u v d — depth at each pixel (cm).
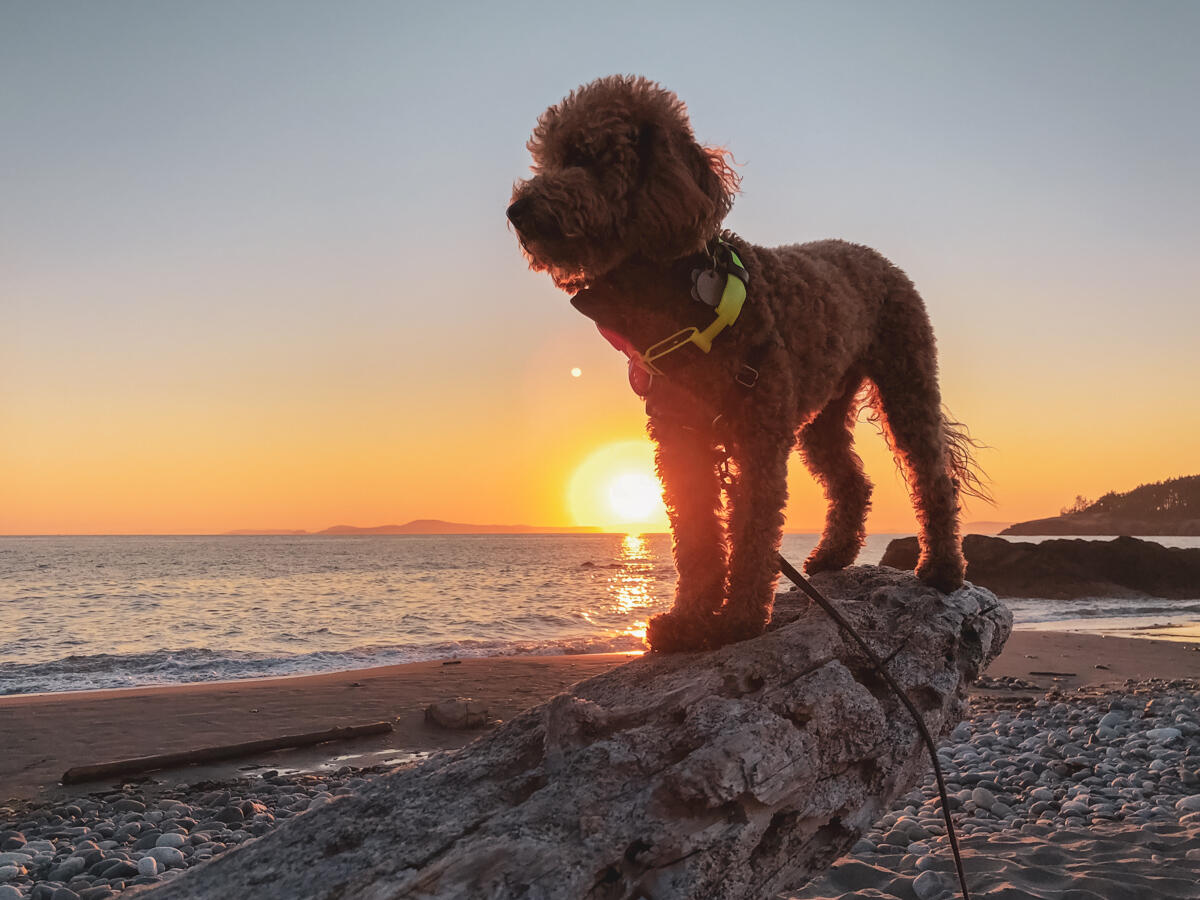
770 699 94
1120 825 213
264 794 262
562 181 103
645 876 81
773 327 110
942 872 169
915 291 138
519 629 791
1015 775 274
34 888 182
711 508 118
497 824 80
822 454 148
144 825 229
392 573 1789
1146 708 375
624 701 99
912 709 100
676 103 115
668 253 105
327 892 74
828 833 97
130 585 1356
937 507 127
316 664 543
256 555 2916
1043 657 548
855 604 116
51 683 470
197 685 428
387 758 305
